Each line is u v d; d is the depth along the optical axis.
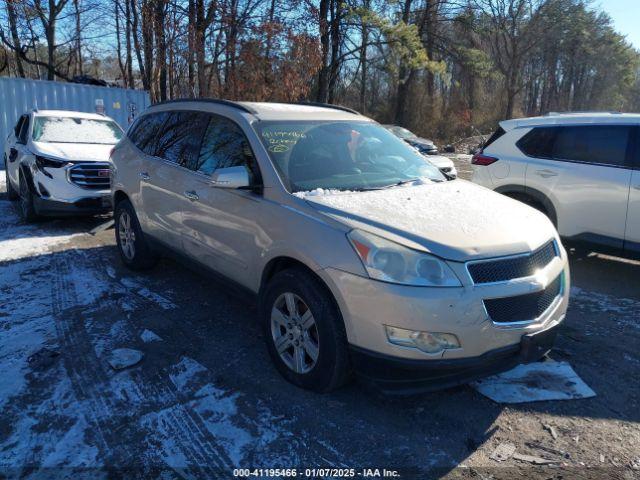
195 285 5.58
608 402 3.50
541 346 3.25
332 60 27.16
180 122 5.16
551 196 6.43
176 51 16.97
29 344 4.15
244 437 3.07
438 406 3.41
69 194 7.84
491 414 3.33
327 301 3.26
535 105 61.66
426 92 38.94
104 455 2.90
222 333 4.42
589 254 7.27
